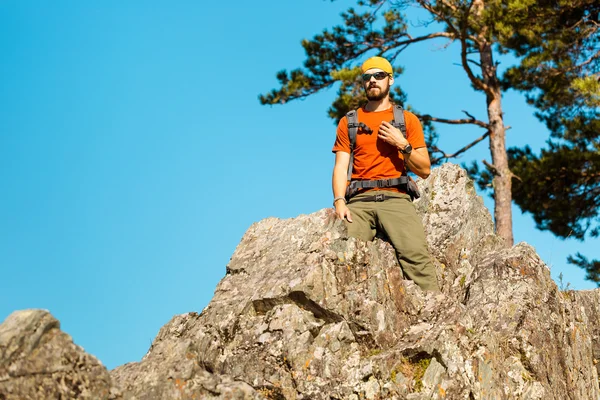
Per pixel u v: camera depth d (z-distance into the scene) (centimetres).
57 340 399
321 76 1962
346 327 547
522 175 1833
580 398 643
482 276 648
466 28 1738
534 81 1772
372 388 516
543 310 629
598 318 727
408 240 615
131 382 451
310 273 555
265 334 539
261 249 630
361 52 1980
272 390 518
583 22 1738
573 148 1830
